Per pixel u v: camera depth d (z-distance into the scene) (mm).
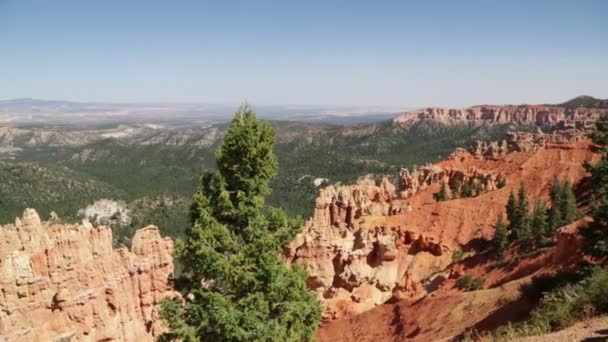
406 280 67500
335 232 79250
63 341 40250
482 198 88688
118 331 44062
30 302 39406
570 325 20312
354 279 72938
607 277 22797
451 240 81438
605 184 36844
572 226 47438
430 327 47125
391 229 84188
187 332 21047
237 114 22781
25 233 40500
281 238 22844
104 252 44781
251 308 20719
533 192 97188
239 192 22156
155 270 47906
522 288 36531
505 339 22297
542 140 140875
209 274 21625
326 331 63031
